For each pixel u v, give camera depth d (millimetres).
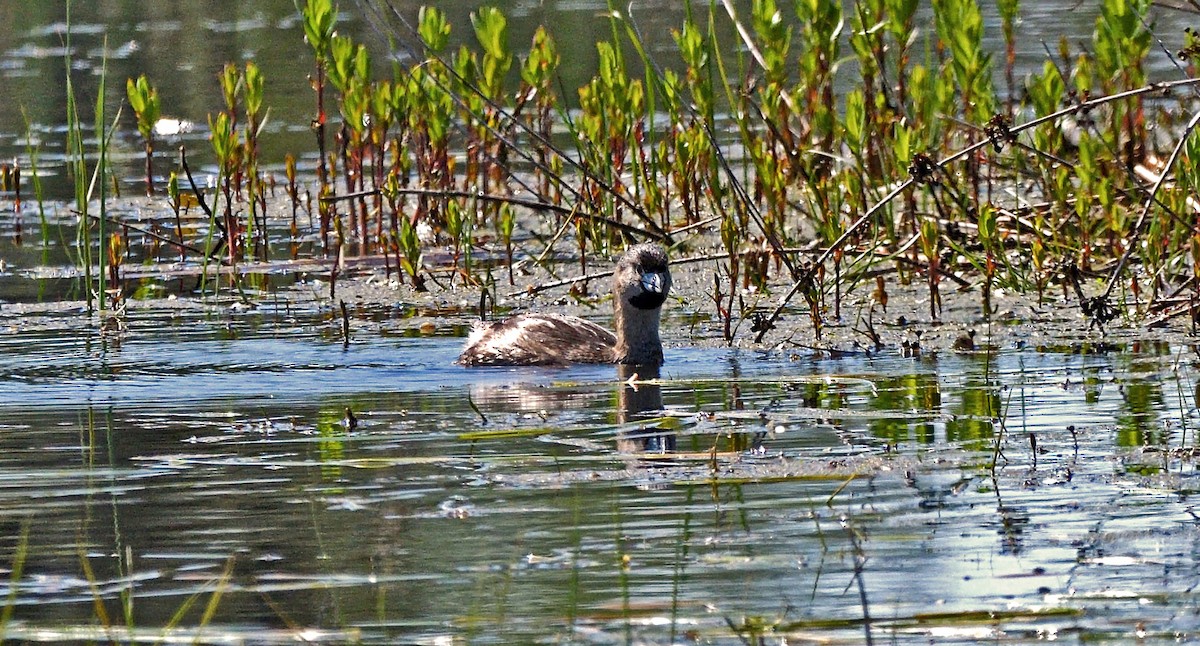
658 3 34250
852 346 14164
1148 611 7367
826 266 16844
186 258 19078
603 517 8969
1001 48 28500
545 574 8078
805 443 10523
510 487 9609
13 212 21656
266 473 10016
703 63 17266
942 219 17266
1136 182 16141
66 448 10773
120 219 20750
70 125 17484
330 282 17703
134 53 31406
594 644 7215
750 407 11758
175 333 15164
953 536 8500
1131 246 14797
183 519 9078
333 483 9758
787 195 20531
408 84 18656
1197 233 14398
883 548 8336
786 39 17312
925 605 7516
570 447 10578
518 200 17594
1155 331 14258
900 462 9938
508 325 14375
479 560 8289
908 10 17531
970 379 12547
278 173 23328
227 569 8188
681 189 17828
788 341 14430
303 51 31578
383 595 7754
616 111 18281
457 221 17500
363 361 13922
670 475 9781
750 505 9125
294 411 11883
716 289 15297
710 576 7992
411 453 10453
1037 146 17141
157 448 10734
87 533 8867
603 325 15883
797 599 7652
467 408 11922
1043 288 15984
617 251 18438
